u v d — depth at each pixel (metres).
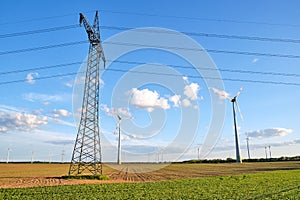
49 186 31.53
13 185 34.03
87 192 26.88
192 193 26.34
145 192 27.14
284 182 36.09
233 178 42.00
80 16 41.78
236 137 88.31
